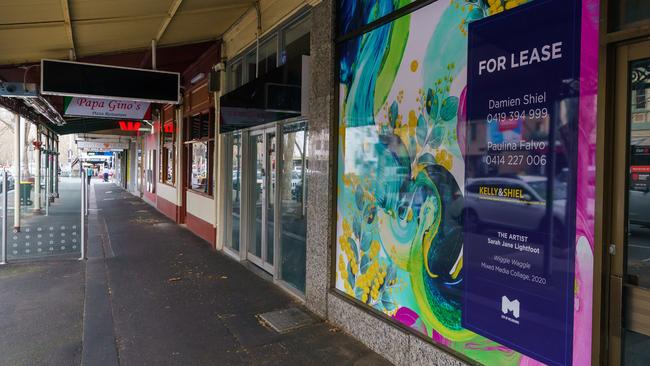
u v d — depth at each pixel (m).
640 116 2.19
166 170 14.62
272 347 3.90
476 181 2.88
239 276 6.27
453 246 3.08
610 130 2.24
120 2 5.17
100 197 22.55
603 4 2.22
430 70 3.27
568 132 2.37
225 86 7.90
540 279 2.51
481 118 2.85
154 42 7.59
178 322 4.50
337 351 3.81
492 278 2.78
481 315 2.87
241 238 7.21
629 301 2.22
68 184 36.50
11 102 10.48
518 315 2.63
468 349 2.97
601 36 2.23
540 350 2.52
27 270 6.74
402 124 3.55
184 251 8.07
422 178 3.35
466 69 2.97
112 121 16.62
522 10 2.60
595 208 2.25
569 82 2.37
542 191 2.49
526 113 2.57
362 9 4.05
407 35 3.49
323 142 4.51
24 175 18.56
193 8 6.02
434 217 3.24
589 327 2.30
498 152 2.74
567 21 2.38
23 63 7.78
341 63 4.35
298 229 5.43
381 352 3.71
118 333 4.24
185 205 11.78
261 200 6.82
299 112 4.84
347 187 4.27
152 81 7.32
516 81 2.63
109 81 7.02
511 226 2.66
